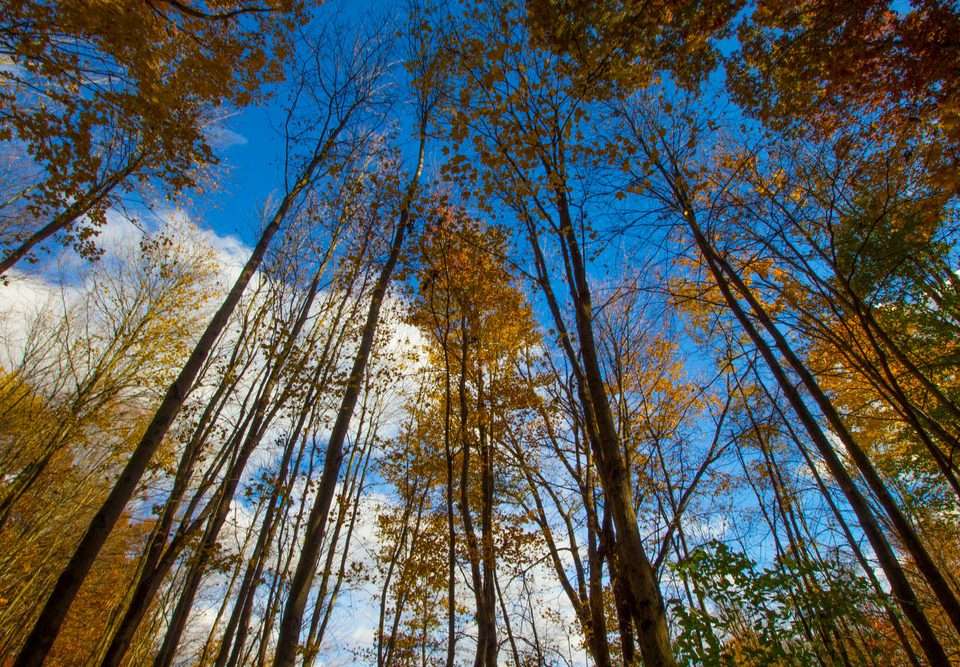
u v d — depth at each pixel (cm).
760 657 528
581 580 901
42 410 1250
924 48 546
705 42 621
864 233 705
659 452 1000
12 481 1176
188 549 895
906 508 943
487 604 857
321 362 1034
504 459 1023
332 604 1095
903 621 795
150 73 632
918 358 784
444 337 932
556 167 644
